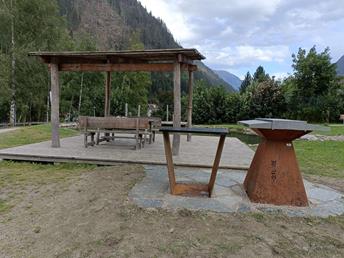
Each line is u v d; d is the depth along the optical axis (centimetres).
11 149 688
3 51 1877
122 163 582
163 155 641
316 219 325
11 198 415
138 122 730
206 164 555
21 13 1831
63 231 312
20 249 289
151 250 264
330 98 2161
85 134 747
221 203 365
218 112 2331
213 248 265
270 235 288
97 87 2583
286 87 2317
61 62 736
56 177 507
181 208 344
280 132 365
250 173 411
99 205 361
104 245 275
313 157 758
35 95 1980
